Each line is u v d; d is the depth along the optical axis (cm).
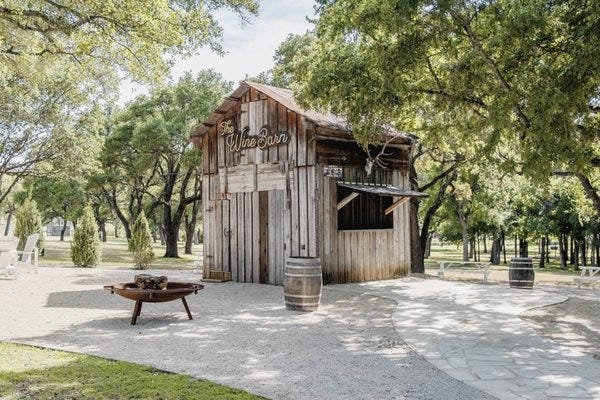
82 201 4391
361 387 564
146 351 721
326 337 829
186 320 972
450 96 1168
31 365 631
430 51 1277
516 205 4034
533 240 4309
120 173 3438
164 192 3550
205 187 1722
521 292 1379
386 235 1652
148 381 570
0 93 2575
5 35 1227
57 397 512
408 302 1193
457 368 646
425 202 3666
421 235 2362
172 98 3409
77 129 2922
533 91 912
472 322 957
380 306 1142
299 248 1460
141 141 3044
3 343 761
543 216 3812
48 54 1352
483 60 1049
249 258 1592
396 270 1678
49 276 1750
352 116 1227
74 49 1349
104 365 636
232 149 1644
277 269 1519
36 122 2767
